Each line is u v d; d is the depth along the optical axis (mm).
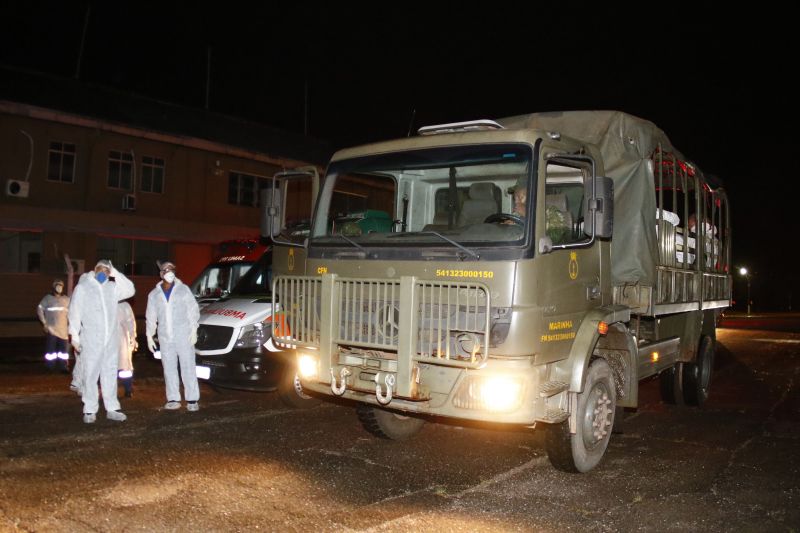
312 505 5324
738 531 5039
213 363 8781
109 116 22312
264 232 7094
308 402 8875
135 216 22859
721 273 10906
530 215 5559
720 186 11117
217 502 5309
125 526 4762
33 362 12859
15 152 20734
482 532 4895
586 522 5156
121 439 7078
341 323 6098
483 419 5492
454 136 6207
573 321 6086
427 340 5617
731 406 10031
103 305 7742
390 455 6844
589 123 7441
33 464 6117
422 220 6555
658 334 8250
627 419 8992
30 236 21094
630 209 7270
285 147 28016
